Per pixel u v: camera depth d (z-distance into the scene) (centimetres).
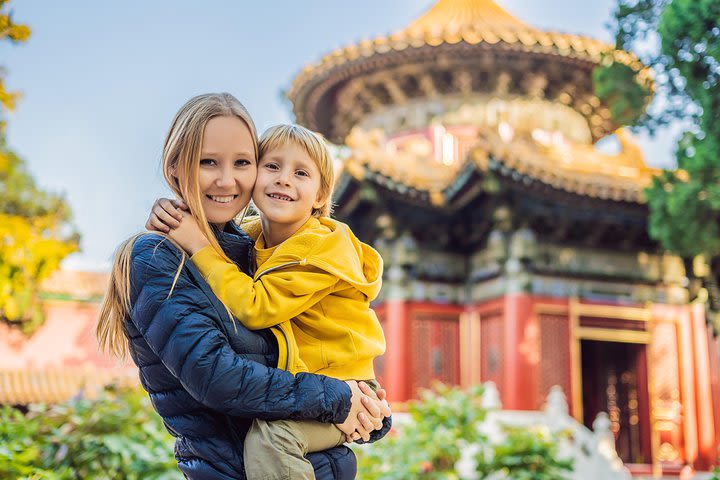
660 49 1043
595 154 1989
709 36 986
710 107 1039
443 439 1086
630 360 2397
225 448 279
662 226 1328
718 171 1157
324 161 318
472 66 2216
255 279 293
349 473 295
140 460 679
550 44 2125
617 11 1105
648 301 2036
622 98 1209
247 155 298
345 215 2092
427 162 1973
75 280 3045
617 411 2472
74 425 705
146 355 285
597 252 2017
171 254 280
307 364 292
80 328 3006
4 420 670
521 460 1030
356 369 300
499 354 1938
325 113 2639
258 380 265
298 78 2397
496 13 2616
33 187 2828
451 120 2272
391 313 1995
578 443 1545
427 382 1991
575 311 1947
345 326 300
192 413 281
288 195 304
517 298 1884
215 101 296
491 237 1936
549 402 1631
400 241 2017
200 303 273
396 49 2158
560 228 1952
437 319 2045
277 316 280
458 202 1912
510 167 1753
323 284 290
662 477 1962
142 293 273
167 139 298
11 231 870
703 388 2038
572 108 2391
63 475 637
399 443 1075
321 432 283
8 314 941
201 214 290
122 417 706
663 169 1330
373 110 2444
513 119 2266
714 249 1308
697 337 2064
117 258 288
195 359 261
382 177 1881
